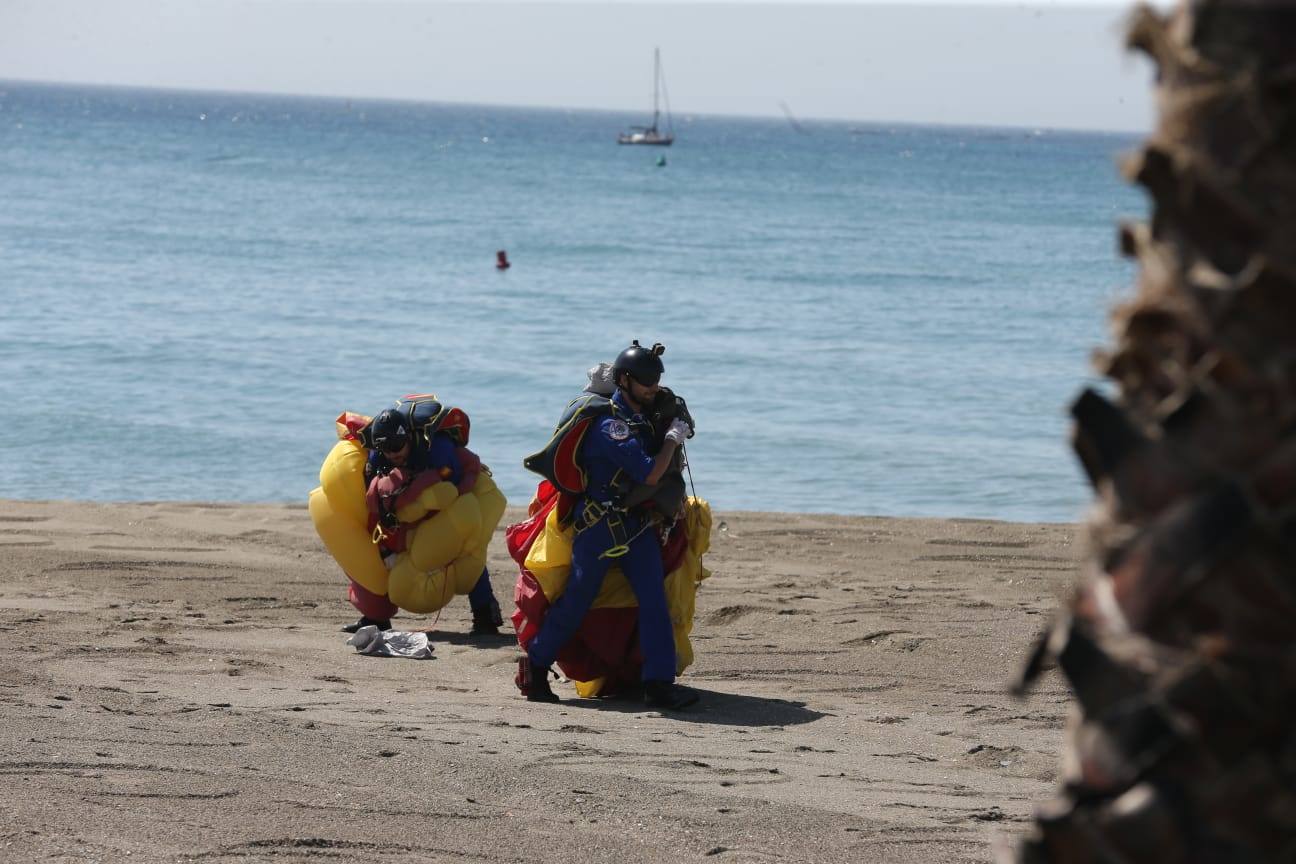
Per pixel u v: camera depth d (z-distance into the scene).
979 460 34.75
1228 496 3.27
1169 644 3.34
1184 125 3.36
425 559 17.97
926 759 12.27
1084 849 3.41
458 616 20.09
